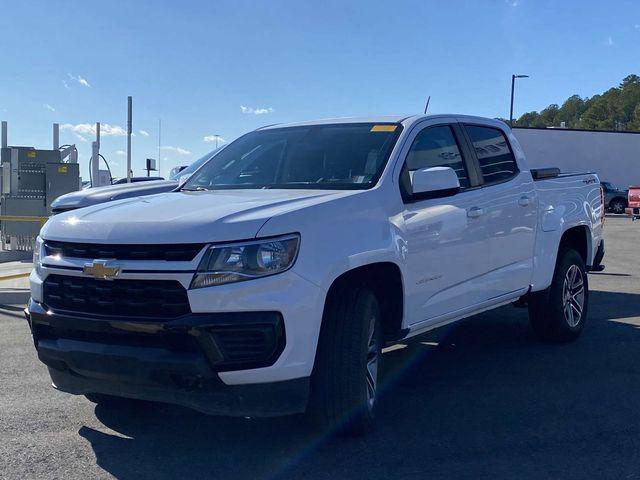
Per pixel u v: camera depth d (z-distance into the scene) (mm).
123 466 4176
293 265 3959
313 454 4328
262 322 3820
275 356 3863
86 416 5051
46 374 6133
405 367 6340
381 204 4723
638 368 6238
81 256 4129
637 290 10617
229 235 3867
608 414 5043
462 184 5707
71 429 4793
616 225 28094
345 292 4383
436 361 6551
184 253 3852
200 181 5715
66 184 15461
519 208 6277
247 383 3838
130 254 3955
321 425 4328
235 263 3828
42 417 5020
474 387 5715
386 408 5191
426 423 4867
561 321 6988
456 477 4000
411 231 4883
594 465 4172
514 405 5250
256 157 5688
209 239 3846
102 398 4988
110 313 3979
